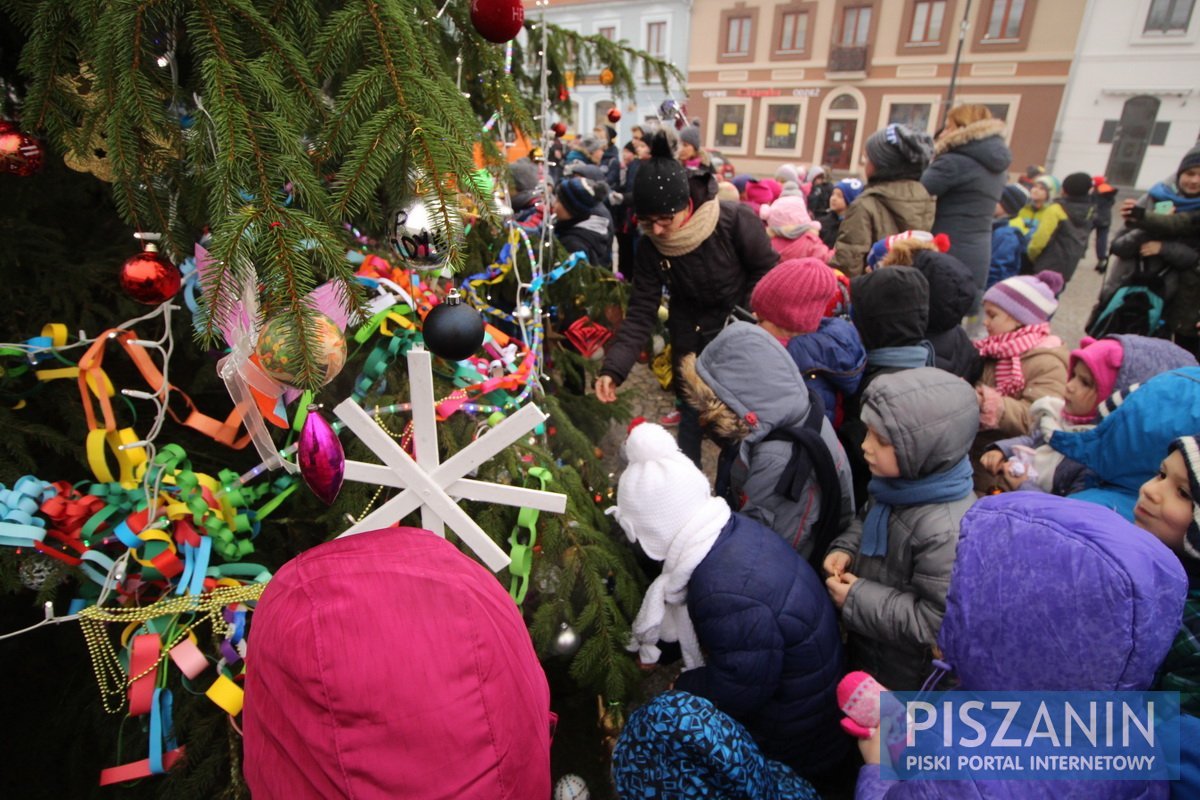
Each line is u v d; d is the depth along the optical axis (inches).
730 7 638.5
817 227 116.3
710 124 693.9
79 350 48.9
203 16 30.8
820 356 74.4
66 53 33.7
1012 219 195.3
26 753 52.1
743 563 50.6
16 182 49.7
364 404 48.6
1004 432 76.7
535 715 28.1
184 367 55.6
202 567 41.8
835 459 65.2
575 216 111.1
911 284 71.8
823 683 51.6
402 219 34.0
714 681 50.4
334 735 23.7
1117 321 119.6
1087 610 28.2
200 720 45.1
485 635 26.2
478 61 60.2
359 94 34.3
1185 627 34.5
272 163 29.8
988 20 551.8
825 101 633.6
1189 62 496.1
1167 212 111.9
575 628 52.0
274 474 51.0
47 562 40.7
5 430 43.3
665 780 44.5
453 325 34.3
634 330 88.1
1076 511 30.8
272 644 24.9
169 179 34.8
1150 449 45.9
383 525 39.9
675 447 54.5
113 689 50.7
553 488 54.0
